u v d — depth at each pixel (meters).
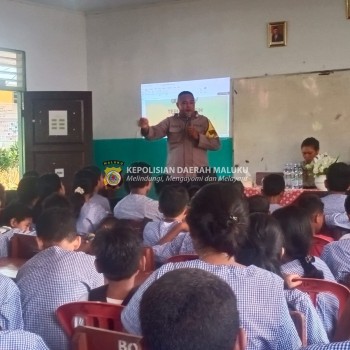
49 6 7.01
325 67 6.14
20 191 4.23
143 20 7.10
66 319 1.80
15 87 6.75
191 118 5.71
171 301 0.86
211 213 1.58
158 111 7.09
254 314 1.41
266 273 1.47
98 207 3.86
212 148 5.74
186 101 5.69
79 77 7.34
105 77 7.35
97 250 1.86
